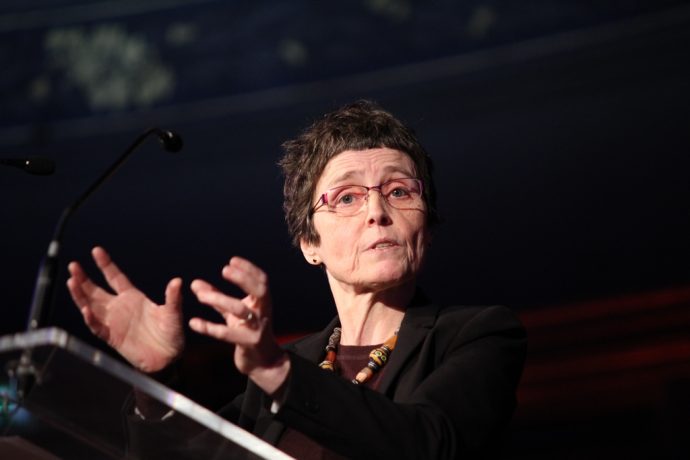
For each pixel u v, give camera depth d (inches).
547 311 557.6
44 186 637.3
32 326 129.6
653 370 534.3
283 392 130.6
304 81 649.0
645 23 571.5
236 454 126.4
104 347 536.1
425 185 183.8
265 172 627.5
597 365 546.3
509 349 159.3
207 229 618.8
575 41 585.0
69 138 661.3
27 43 687.1
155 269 614.2
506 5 607.8
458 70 609.6
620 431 533.0
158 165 639.1
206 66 665.0
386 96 625.0
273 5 666.8
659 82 562.9
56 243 137.5
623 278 546.3
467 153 589.3
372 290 176.9
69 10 687.7
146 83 668.1
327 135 186.9
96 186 145.1
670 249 538.0
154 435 132.6
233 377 542.3
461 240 570.3
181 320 145.1
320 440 130.5
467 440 141.6
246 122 644.7
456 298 562.6
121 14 683.4
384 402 135.4
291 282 587.5
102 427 133.2
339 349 179.5
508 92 594.6
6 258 617.6
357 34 646.5
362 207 176.1
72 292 141.8
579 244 555.8
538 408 552.4
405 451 131.4
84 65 676.7
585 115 574.6
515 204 571.5
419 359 161.5
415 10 633.0
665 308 536.7
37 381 118.9
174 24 677.9
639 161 554.6
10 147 665.6
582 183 563.5
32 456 138.9
